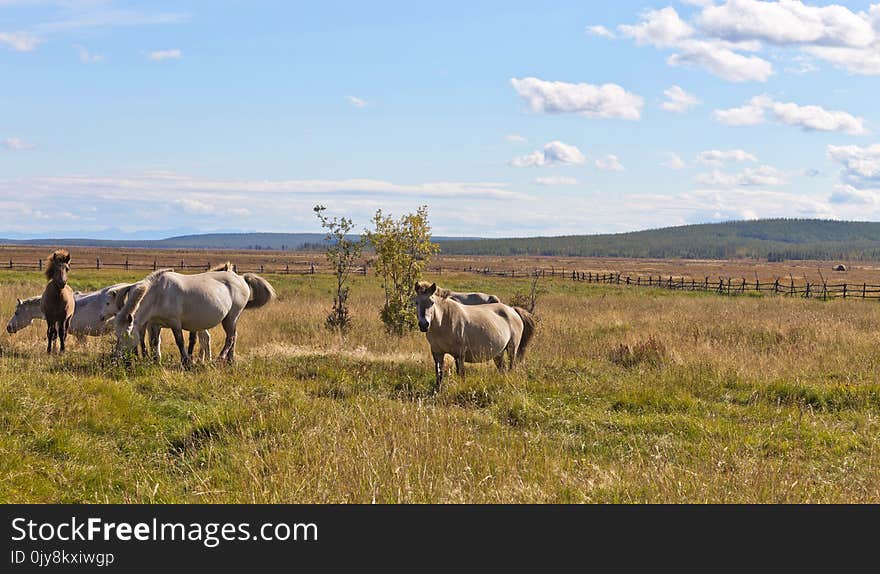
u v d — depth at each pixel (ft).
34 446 27.78
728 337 66.08
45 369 41.27
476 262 528.63
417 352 58.29
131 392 35.86
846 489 26.68
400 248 71.67
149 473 27.27
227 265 52.03
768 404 41.29
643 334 67.05
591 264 549.13
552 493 24.62
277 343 59.57
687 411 38.86
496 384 41.47
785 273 390.63
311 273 223.30
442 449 27.35
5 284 108.68
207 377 40.55
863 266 619.26
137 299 44.14
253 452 28.35
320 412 34.19
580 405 38.88
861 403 41.04
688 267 510.99
